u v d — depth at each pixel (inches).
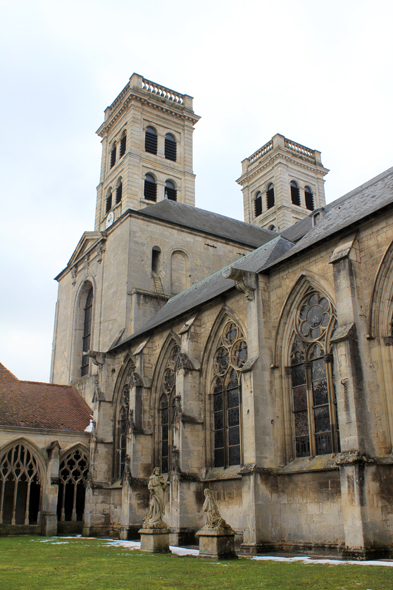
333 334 853.8
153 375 1429.6
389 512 744.3
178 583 533.0
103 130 2834.6
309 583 512.4
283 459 964.0
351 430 772.0
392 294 821.2
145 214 1882.4
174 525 1106.7
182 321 1355.8
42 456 1502.2
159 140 2640.3
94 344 1902.1
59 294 2394.2
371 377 809.5
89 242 2118.6
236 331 1175.6
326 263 951.0
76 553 881.5
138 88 2645.2
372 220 866.8
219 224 2223.2
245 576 573.3
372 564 645.9
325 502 857.5
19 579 572.7
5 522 1478.8
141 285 1801.2
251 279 1056.8
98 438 1562.5
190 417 1184.2
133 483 1316.4
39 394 1754.4
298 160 3009.4
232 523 1045.8
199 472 1154.7
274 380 1017.5
